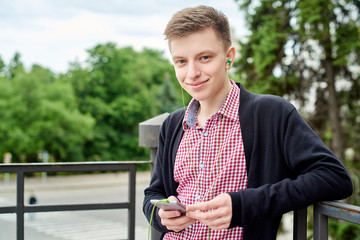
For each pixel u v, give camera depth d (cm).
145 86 3659
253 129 105
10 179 2819
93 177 3045
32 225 1775
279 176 102
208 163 110
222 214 92
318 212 99
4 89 2897
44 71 3222
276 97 107
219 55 103
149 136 176
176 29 102
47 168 165
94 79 3500
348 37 855
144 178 2967
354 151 905
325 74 901
